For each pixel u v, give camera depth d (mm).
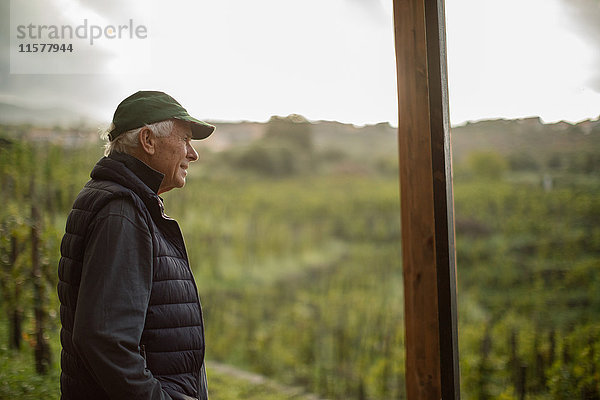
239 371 5398
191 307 1550
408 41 2061
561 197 11656
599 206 11086
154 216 1537
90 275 1329
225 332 8609
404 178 2078
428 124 2033
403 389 5969
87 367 1343
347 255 14312
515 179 13758
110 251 1351
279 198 17953
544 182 12391
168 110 1596
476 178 15211
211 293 10727
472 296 9297
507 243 11242
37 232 3916
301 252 14203
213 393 4559
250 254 13180
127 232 1387
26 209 4914
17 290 3789
